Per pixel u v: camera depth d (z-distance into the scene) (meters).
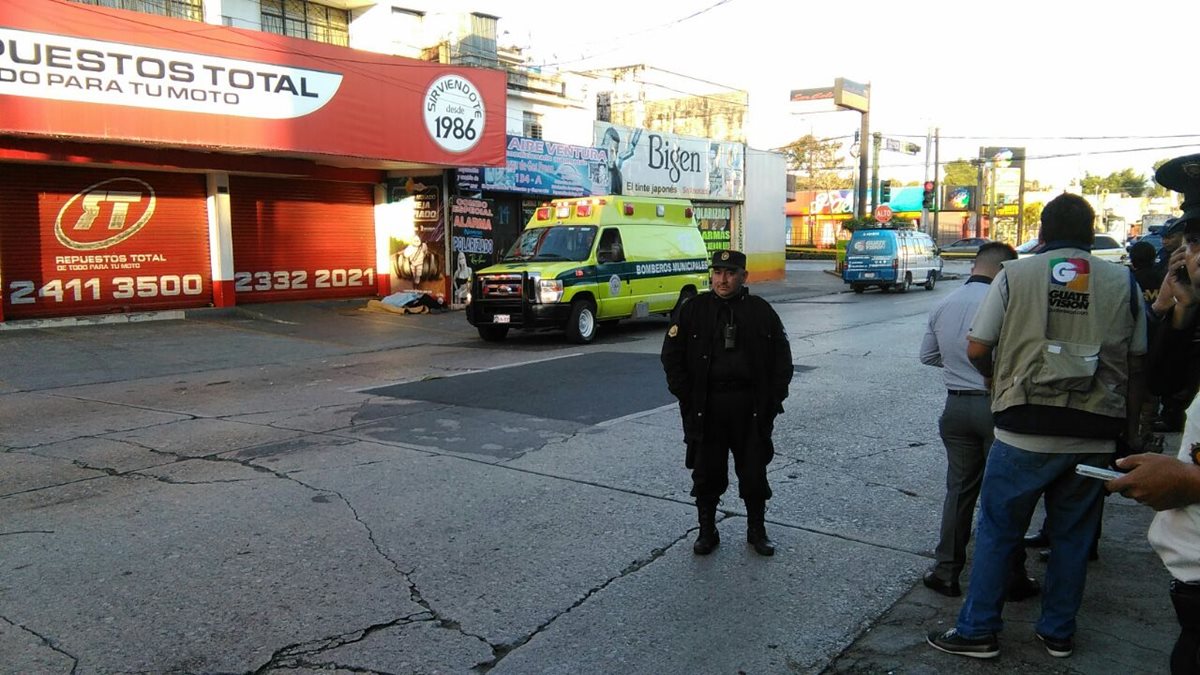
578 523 5.45
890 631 4.01
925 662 3.71
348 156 16.64
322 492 6.07
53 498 5.98
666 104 36.78
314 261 19.27
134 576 4.60
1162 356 3.90
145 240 16.30
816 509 5.73
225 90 14.68
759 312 4.89
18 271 14.76
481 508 5.72
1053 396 3.48
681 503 5.85
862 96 35.84
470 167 19.25
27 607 4.23
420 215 19.73
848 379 10.56
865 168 36.75
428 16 23.20
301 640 3.92
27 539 5.16
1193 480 2.16
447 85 18.11
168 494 6.05
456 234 19.67
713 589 4.48
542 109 27.06
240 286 17.94
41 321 14.70
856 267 26.45
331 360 13.09
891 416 8.48
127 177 15.93
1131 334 3.52
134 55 13.59
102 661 3.71
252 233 18.05
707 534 4.97
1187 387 3.90
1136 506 5.82
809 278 33.66
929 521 5.49
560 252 15.48
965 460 4.38
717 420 4.88
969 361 4.07
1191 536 2.26
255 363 12.76
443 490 6.11
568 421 8.37
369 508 5.71
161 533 5.25
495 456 7.04
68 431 8.17
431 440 7.61
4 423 8.57
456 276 19.72
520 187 21.38
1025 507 3.61
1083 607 4.21
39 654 3.76
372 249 20.44
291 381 11.08
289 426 8.26
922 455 7.03
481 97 18.80
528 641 3.93
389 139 17.16
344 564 4.77
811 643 3.90
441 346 14.73
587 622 4.11
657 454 7.10
